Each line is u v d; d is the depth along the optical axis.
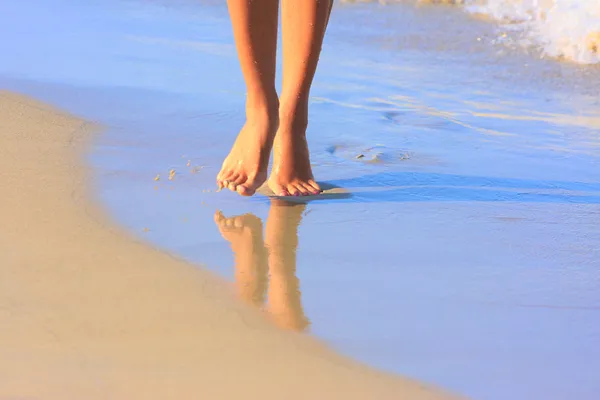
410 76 7.91
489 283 3.70
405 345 3.12
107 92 6.89
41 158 5.16
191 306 3.37
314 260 3.88
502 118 6.67
